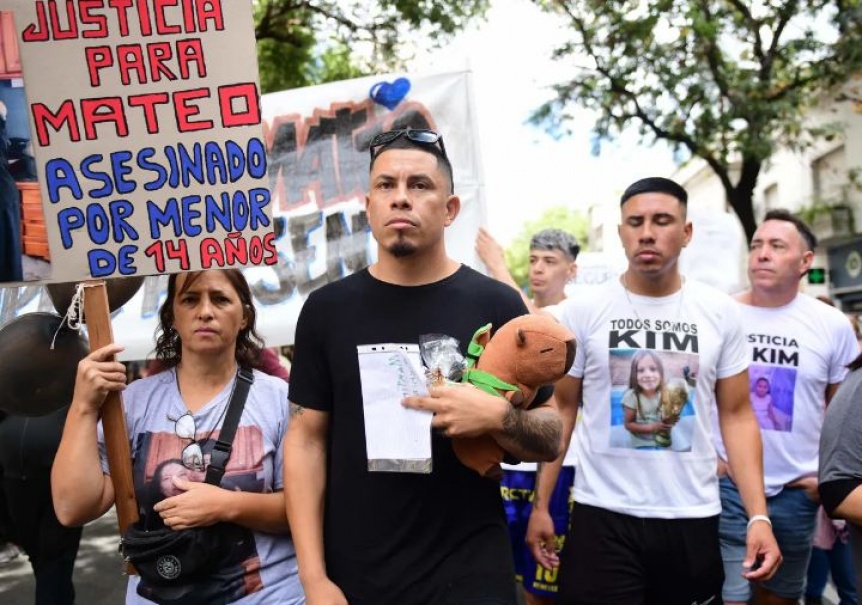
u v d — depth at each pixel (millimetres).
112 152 2432
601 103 14719
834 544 4371
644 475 3000
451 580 2137
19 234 2424
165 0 2422
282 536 2553
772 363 3809
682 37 13789
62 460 2363
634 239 3057
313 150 4250
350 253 4227
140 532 2410
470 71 4188
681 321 3078
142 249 2445
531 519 3359
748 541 2955
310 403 2324
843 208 18859
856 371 2617
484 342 2215
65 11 2404
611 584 2973
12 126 2412
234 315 2590
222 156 2453
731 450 3119
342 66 13914
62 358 2656
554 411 2270
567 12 14102
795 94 14164
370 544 2170
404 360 2195
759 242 3863
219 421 2572
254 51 2439
